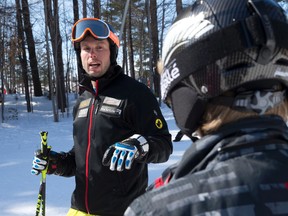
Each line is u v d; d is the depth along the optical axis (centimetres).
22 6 1959
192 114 82
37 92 2381
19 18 1948
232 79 75
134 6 2502
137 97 214
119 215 212
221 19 76
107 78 219
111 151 173
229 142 74
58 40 2020
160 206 70
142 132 212
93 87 225
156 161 201
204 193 69
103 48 222
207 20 78
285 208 65
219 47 75
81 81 227
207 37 77
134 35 3027
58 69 1961
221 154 74
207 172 72
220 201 67
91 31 218
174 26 85
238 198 66
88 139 218
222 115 78
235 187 68
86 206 217
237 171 70
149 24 1889
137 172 212
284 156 72
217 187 69
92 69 219
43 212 246
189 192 70
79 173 221
